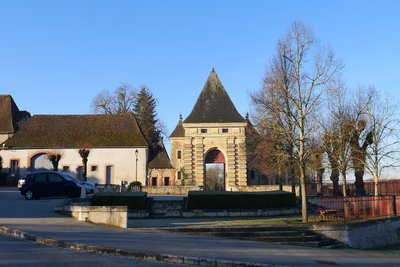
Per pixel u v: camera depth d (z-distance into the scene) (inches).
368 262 525.0
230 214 1046.4
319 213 1000.2
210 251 514.0
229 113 2283.5
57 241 528.7
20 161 2269.9
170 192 1838.1
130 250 482.0
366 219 934.4
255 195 1079.0
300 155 929.5
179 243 570.6
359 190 1460.4
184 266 443.8
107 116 2518.5
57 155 2187.5
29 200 1144.2
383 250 815.1
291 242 730.2
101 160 2297.0
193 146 2251.5
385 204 1029.2
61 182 1198.3
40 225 697.6
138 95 3368.6
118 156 2306.8
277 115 1045.8
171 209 1058.1
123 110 3102.9
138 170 2299.5
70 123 2459.4
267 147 1441.9
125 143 2329.0
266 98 1289.4
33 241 556.1
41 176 1197.1
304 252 570.9
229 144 2231.8
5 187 2031.3
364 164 1333.7
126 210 766.5
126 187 1771.7
